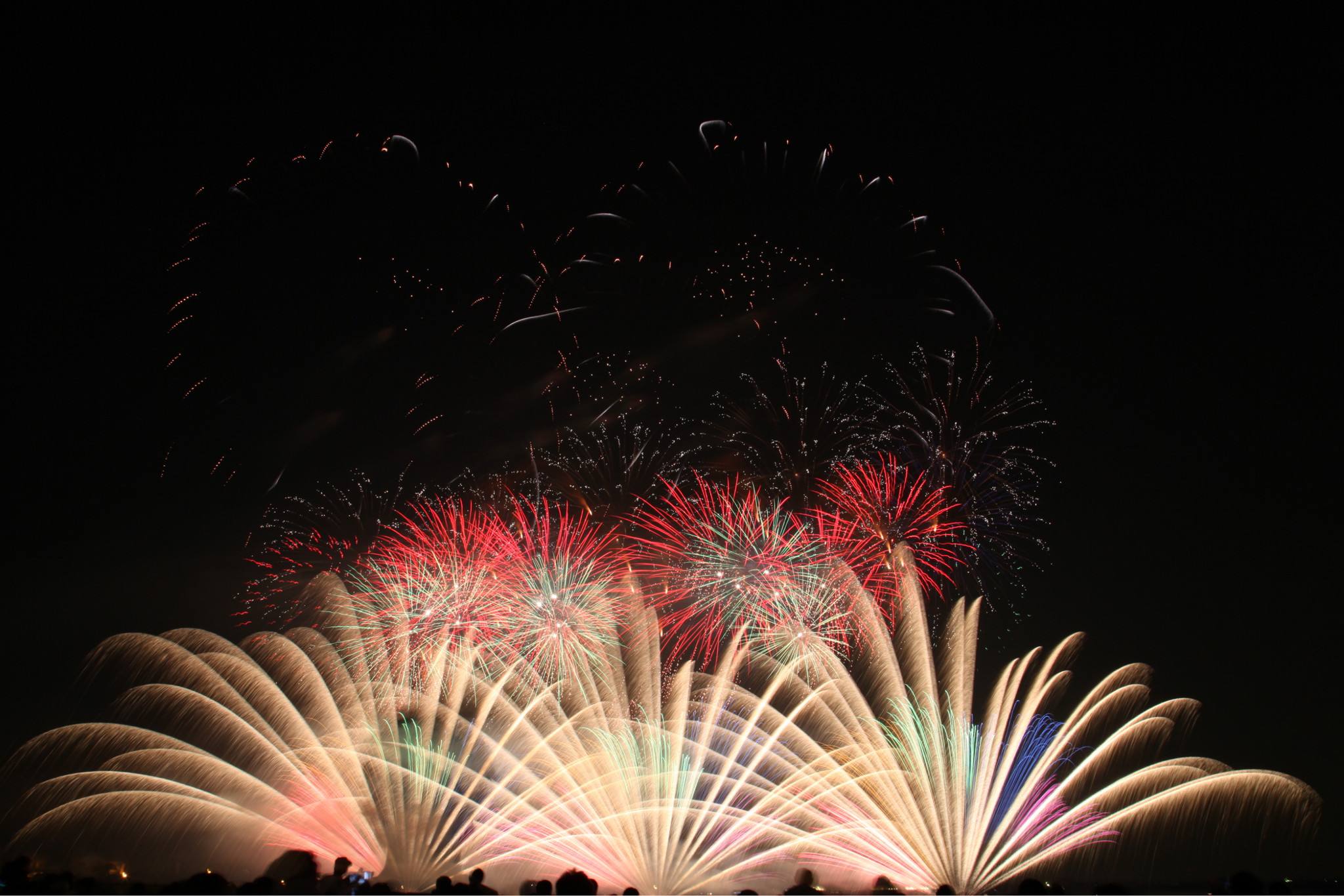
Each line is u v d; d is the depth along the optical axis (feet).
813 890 75.66
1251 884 68.33
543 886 60.64
